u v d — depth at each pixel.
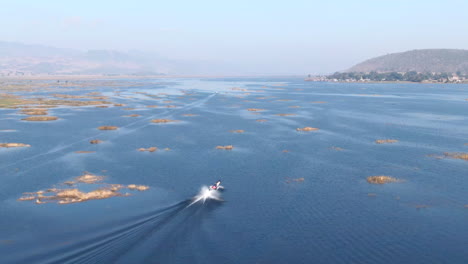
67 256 32.38
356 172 60.22
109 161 66.50
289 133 94.56
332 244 36.00
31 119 112.06
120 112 133.50
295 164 64.88
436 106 153.25
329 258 33.47
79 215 41.97
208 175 58.22
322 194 49.88
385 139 86.56
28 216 41.81
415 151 74.44
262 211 43.69
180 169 61.59
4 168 61.66
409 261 33.16
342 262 32.84
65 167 62.50
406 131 96.75
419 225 40.44
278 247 35.09
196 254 33.22
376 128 101.44
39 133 91.81
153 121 112.44
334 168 62.53
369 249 35.16
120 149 76.06
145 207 44.34
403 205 46.12
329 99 187.50
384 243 36.38
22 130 95.25
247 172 59.97
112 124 107.25
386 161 66.94
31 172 59.50
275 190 51.28
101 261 31.62
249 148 77.38
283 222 40.72
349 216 42.56
